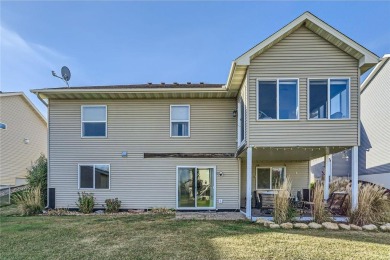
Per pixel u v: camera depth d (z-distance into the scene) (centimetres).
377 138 1814
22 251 624
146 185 1236
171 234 759
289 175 1384
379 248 636
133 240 704
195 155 1240
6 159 1811
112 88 1228
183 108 1263
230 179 1238
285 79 952
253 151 1060
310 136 938
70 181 1244
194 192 1234
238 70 973
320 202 909
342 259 567
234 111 1248
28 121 2062
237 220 955
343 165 2217
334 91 952
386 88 1716
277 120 944
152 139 1251
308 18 918
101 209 1227
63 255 595
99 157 1248
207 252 606
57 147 1252
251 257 577
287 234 760
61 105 1266
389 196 1222
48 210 1184
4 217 1058
